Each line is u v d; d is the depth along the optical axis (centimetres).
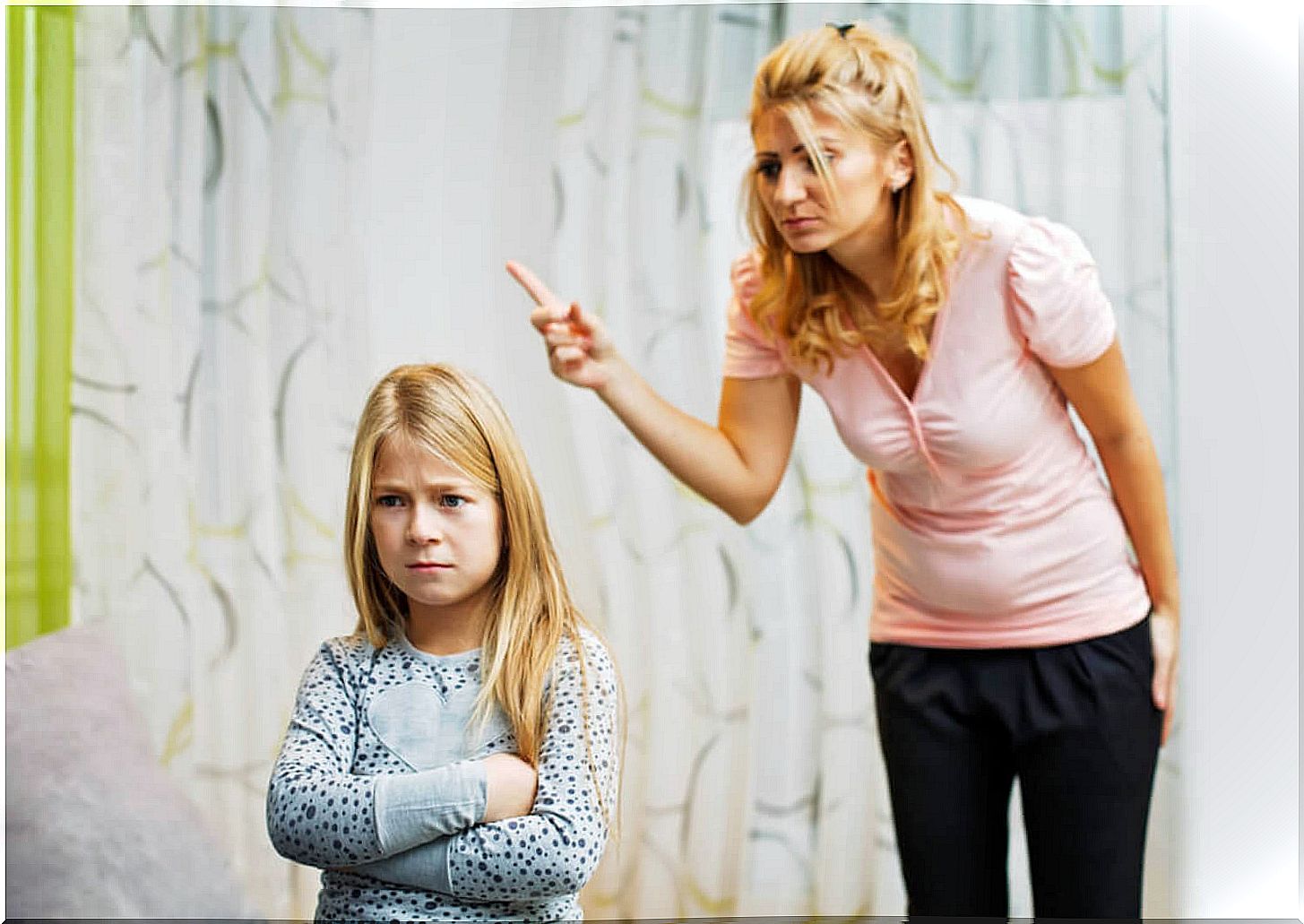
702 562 253
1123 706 186
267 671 252
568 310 193
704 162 252
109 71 250
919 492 191
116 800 148
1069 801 186
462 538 149
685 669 253
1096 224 246
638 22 254
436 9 258
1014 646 188
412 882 138
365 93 254
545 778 142
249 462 252
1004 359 184
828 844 250
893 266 187
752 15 253
